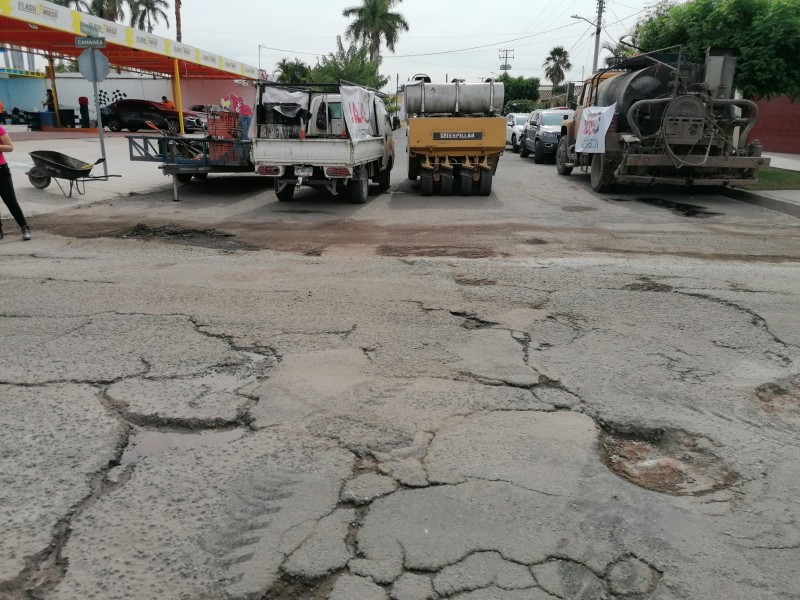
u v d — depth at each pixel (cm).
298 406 370
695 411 371
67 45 2233
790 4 1309
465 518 273
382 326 503
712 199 1271
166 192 1352
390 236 880
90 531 264
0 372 412
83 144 2117
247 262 718
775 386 405
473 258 741
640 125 1280
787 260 739
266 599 231
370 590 234
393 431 343
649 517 277
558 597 231
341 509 279
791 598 233
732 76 1252
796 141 2400
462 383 401
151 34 2120
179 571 243
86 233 894
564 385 400
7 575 240
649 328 502
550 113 2203
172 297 577
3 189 815
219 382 401
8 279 639
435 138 1264
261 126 1272
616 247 807
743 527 271
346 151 1091
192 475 304
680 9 1501
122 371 416
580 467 313
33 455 319
